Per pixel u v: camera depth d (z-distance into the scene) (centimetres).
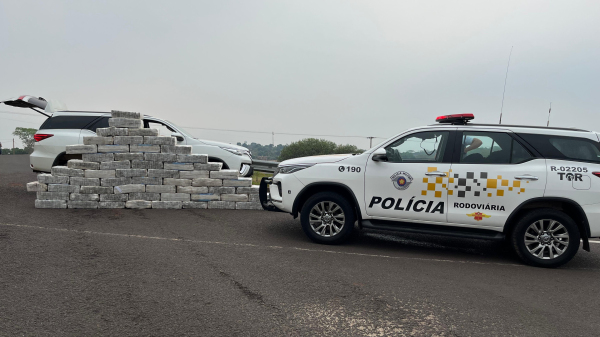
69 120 945
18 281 380
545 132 552
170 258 478
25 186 1067
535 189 530
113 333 292
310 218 605
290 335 303
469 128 570
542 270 523
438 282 446
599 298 421
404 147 586
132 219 692
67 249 491
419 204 568
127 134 785
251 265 469
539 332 328
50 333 287
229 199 841
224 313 335
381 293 400
